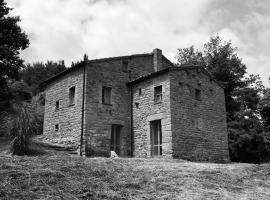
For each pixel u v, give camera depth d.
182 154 15.70
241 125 25.86
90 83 16.80
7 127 11.95
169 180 8.14
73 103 17.58
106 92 17.73
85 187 6.79
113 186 7.12
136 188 7.21
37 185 6.62
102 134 16.67
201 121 17.38
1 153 11.80
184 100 16.70
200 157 16.62
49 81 20.31
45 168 8.11
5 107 20.77
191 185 7.85
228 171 10.10
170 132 15.49
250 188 8.23
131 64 19.17
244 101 27.92
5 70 22.66
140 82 18.05
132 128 17.95
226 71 28.61
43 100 22.23
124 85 18.45
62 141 17.52
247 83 29.14
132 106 18.30
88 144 15.93
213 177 8.95
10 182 6.65
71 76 18.03
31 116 12.25
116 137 17.66
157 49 20.70
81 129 16.19
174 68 16.45
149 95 17.28
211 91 18.70
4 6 23.41
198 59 31.64
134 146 17.56
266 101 27.03
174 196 6.83
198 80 18.00
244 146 24.97
